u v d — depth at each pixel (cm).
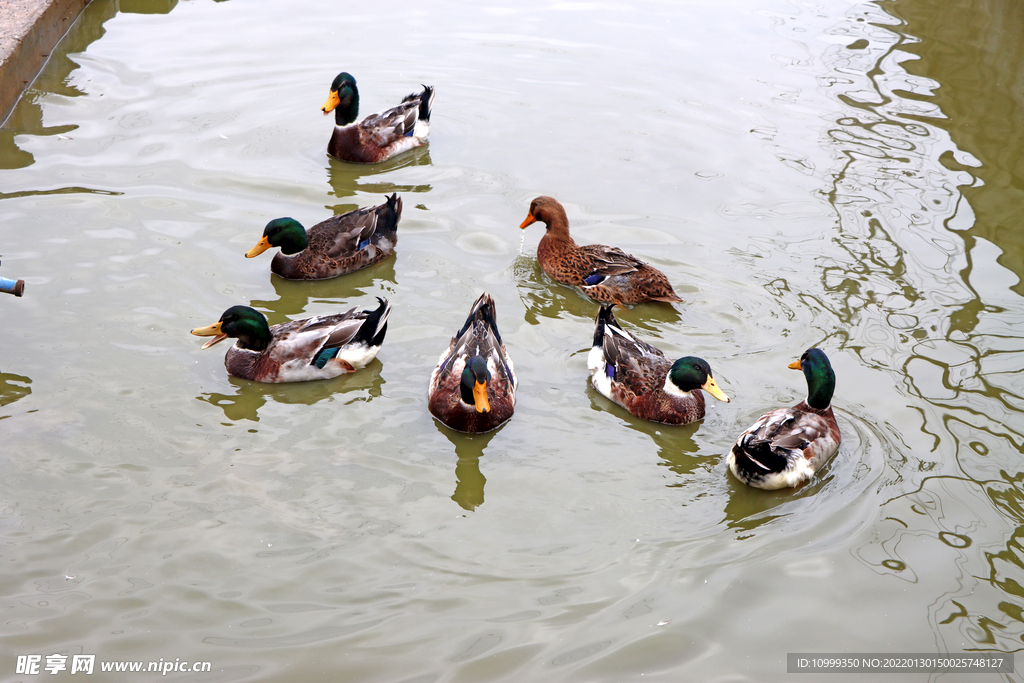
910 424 874
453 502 789
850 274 1111
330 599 684
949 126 1484
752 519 777
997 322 1023
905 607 688
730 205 1257
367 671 625
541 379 955
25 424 834
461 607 683
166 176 1274
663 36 1803
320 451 839
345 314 947
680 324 1023
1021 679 632
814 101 1559
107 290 1030
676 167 1355
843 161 1375
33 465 791
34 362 913
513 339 1006
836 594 699
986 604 691
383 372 954
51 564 698
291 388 924
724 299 1065
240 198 1237
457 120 1484
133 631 648
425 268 1123
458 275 1110
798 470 795
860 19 1905
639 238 1177
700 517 780
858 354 972
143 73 1573
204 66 1612
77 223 1148
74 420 847
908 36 1823
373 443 855
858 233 1196
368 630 659
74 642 637
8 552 705
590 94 1569
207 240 1141
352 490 796
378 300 1059
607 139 1431
